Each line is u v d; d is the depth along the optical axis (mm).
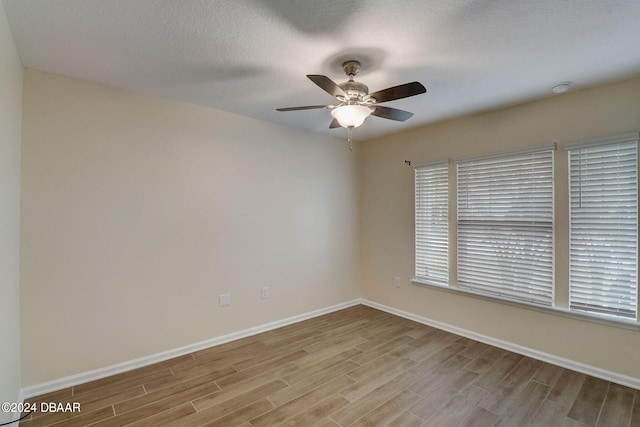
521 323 2965
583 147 2580
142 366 2697
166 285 2838
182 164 2924
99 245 2504
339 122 2232
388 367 2701
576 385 2412
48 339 2295
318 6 1572
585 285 2605
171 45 1945
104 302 2527
